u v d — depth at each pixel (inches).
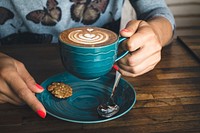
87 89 18.8
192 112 17.2
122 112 16.4
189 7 48.2
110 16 31.7
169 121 16.3
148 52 19.9
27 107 17.3
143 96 18.6
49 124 15.9
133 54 19.5
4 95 17.3
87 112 16.6
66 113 16.3
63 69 21.4
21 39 30.8
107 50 15.4
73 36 16.1
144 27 20.6
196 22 48.6
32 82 17.3
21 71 18.1
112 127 15.8
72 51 15.1
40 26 29.6
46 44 25.4
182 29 46.6
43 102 17.0
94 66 15.7
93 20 30.9
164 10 27.5
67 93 18.0
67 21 30.1
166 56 24.0
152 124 16.1
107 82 19.4
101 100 17.7
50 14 29.2
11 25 29.8
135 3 29.7
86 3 29.9
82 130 15.5
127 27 20.3
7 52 23.6
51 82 19.1
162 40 24.2
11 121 16.1
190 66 22.6
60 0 29.0
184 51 25.0
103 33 16.8
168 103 18.0
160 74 21.4
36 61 22.4
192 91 19.3
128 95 18.0
